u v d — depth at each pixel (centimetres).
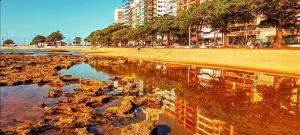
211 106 2895
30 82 4694
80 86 4278
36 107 2956
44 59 10244
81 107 2861
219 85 4106
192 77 5081
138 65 8325
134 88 4044
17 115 2655
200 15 8925
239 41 11950
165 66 6906
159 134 2119
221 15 7944
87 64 9212
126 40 18275
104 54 13325
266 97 3209
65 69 7606
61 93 3641
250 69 4941
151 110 2759
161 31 12962
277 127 2211
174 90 3888
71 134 2144
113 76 5834
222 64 6141
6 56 11731
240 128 2197
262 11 6525
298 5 6175
